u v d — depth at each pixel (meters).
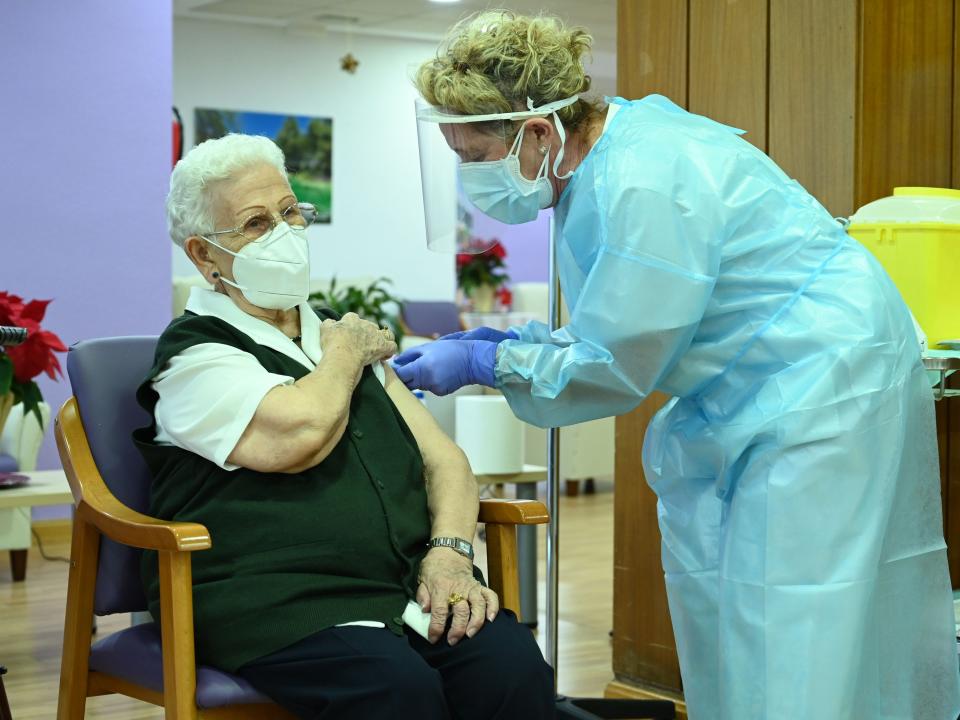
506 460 3.29
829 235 1.93
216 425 1.80
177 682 1.70
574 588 4.46
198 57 9.73
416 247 10.73
